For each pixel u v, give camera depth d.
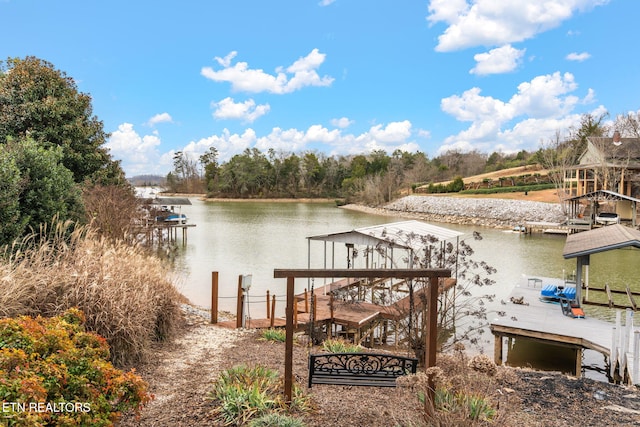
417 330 6.17
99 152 17.27
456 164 84.88
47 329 3.02
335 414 3.73
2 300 4.20
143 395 2.94
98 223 11.89
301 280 15.90
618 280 16.64
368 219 43.25
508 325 9.42
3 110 13.37
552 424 3.80
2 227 6.37
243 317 8.28
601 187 35.75
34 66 14.48
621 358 7.43
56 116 13.90
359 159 85.56
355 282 12.82
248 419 3.48
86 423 2.54
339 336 9.62
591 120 46.91
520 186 49.91
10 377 2.33
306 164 85.06
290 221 40.34
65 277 4.81
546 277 15.69
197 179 97.81
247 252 22.28
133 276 5.62
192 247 24.02
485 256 22.09
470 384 4.05
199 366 5.10
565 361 9.55
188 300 11.88
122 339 4.82
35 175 7.46
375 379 3.94
